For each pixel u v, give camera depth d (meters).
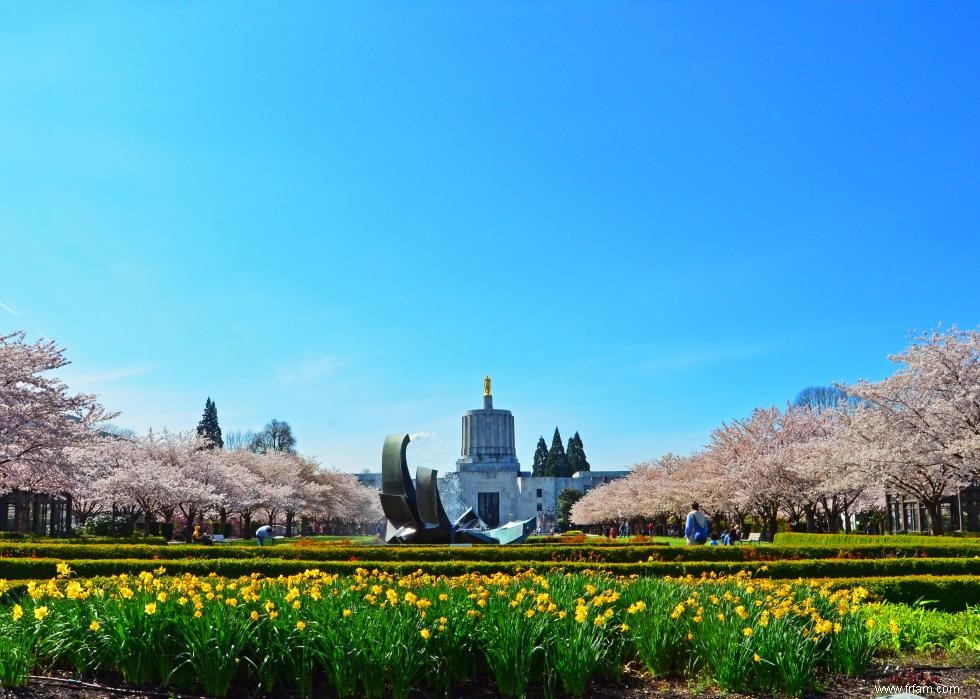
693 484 57.72
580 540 48.41
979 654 10.96
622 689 9.97
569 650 9.62
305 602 10.48
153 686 9.52
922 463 33.25
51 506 47.09
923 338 34.88
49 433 31.08
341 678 9.27
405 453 30.19
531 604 10.84
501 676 9.62
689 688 9.91
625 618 10.93
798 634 9.84
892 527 52.78
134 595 10.16
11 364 30.17
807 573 19.31
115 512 57.91
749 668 9.67
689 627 10.51
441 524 30.39
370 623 9.52
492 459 124.50
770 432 53.91
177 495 51.06
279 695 9.55
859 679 10.11
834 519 48.47
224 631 9.41
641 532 97.44
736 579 14.31
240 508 68.81
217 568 19.33
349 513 94.38
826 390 93.50
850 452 37.22
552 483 130.25
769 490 48.16
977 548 22.98
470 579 13.63
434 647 9.70
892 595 15.96
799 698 9.34
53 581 11.57
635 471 92.12
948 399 33.94
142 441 58.66
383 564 19.34
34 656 9.62
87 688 9.41
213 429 109.25
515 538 34.31
